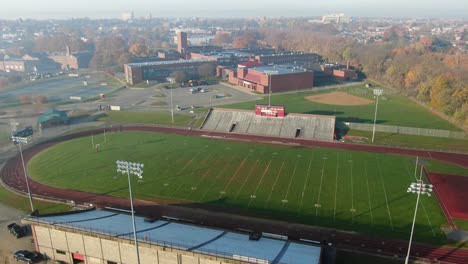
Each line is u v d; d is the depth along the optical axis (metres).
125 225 62.47
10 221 73.88
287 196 81.62
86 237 58.56
